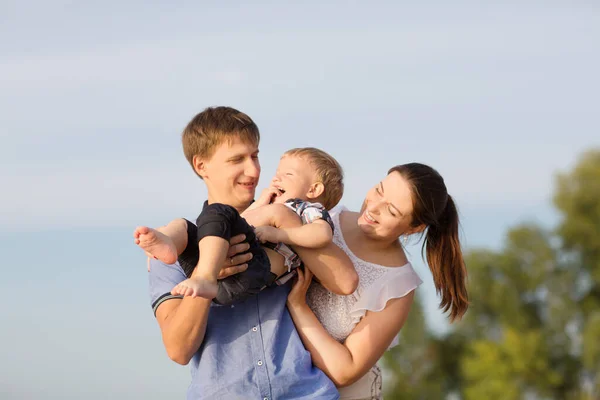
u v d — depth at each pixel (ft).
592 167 107.45
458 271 15.66
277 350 13.83
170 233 13.07
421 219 14.69
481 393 97.50
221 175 14.87
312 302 14.87
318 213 14.07
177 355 13.46
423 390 100.89
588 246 104.83
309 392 13.79
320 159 15.84
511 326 102.53
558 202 107.04
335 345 14.20
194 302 13.16
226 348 13.76
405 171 14.74
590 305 103.60
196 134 14.99
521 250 104.83
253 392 13.58
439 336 104.06
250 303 13.96
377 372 15.38
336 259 13.98
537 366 98.22
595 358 99.76
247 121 15.10
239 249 12.99
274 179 15.70
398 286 14.75
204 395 13.58
